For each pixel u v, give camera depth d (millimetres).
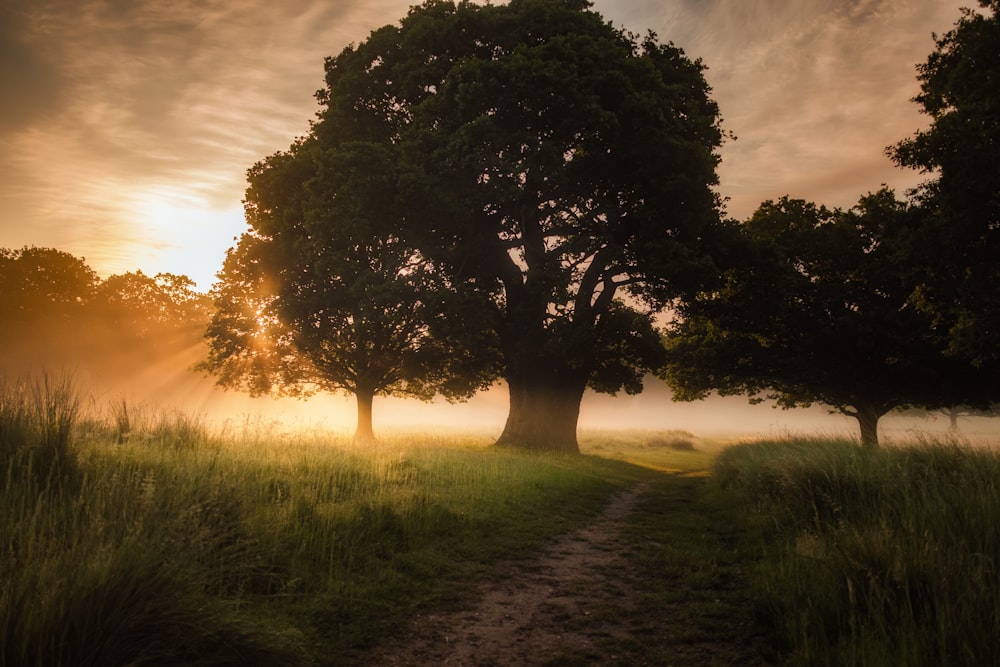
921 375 25016
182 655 3771
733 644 5031
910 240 17297
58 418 7051
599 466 20922
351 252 23281
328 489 8852
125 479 6535
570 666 4656
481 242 23984
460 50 23859
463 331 21703
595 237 22344
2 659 3186
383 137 25266
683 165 22672
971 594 4414
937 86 18984
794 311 27234
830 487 8781
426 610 5863
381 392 30391
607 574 7375
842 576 5418
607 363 28391
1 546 4238
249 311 26047
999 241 15867
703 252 23516
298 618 5156
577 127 21484
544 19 23547
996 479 7652
